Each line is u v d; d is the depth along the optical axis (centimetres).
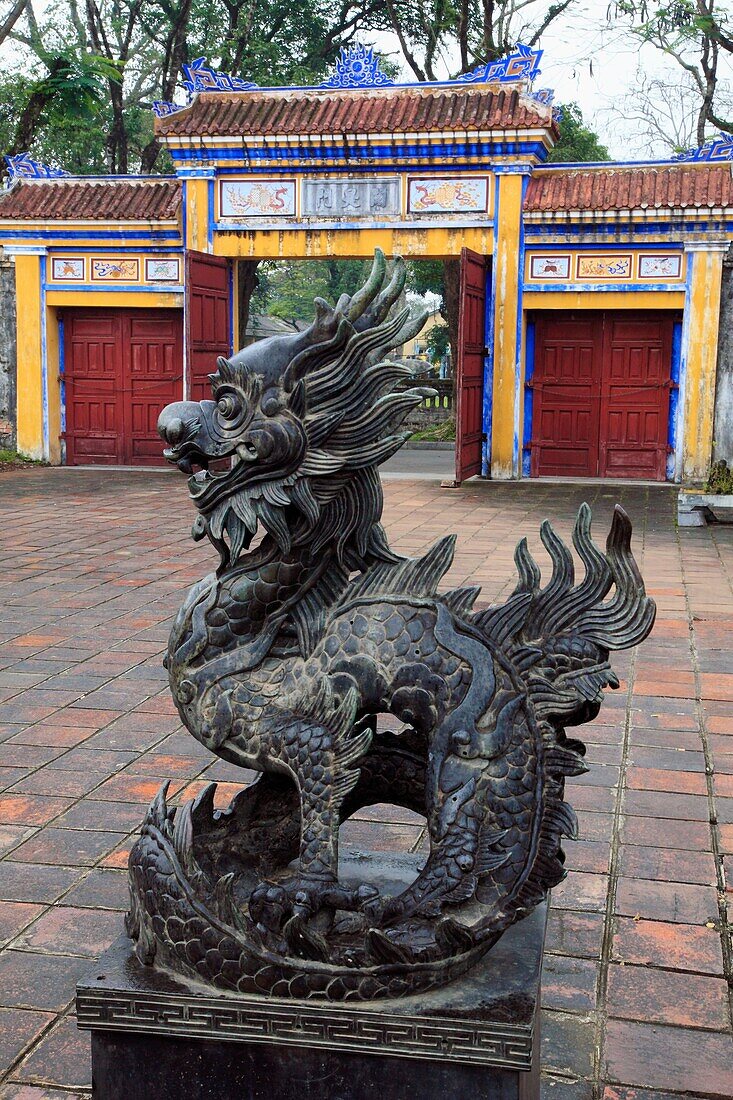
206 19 2734
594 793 446
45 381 1769
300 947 206
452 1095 202
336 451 228
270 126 1574
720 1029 283
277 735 227
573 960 317
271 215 1623
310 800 219
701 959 317
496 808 216
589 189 1569
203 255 1568
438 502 1378
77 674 614
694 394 1566
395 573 237
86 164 2983
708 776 466
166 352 1767
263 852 254
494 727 219
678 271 1550
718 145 1555
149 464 1802
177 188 1720
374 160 1575
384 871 265
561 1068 267
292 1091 209
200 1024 209
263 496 227
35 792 444
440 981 206
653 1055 272
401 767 262
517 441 1642
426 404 2847
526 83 1545
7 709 552
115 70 1920
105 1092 218
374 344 228
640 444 1644
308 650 233
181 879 215
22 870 375
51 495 1432
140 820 417
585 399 1650
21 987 302
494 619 230
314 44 2759
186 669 238
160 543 1055
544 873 220
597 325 1630
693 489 1467
